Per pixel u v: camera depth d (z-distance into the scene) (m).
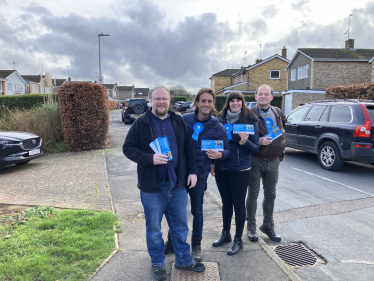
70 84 9.76
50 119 10.77
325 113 7.86
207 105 2.87
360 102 7.22
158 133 2.64
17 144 7.27
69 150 10.24
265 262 2.93
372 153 6.60
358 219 4.28
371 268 3.02
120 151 9.77
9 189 5.58
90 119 9.98
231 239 3.40
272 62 33.28
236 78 39.31
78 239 3.28
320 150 7.69
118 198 4.99
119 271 2.75
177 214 2.72
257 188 3.47
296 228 4.00
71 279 2.58
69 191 5.37
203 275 2.71
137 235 3.54
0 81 39.22
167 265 2.90
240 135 2.95
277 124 3.57
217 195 5.42
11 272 2.64
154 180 2.59
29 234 3.39
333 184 6.12
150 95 2.71
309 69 25.14
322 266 3.08
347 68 24.20
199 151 2.89
